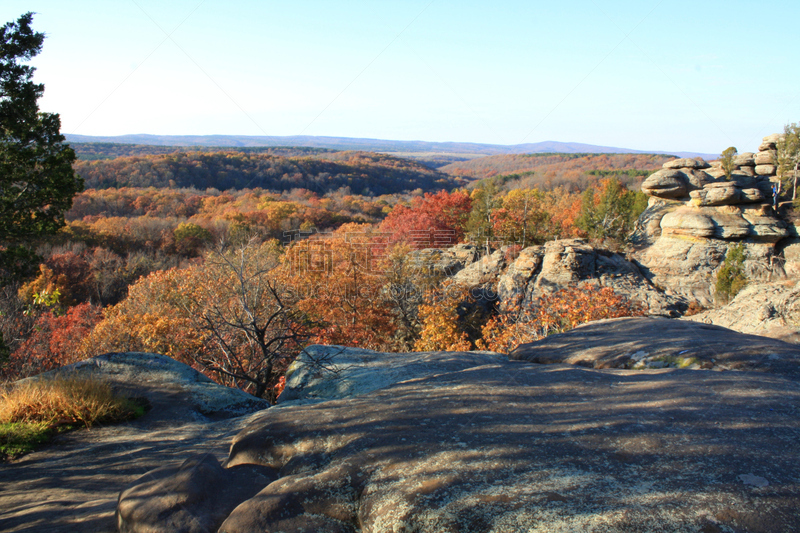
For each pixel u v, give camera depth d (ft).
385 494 7.57
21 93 26.89
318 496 8.03
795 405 9.48
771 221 102.58
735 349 13.85
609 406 10.23
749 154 128.06
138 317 73.87
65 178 28.76
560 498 6.75
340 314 90.68
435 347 77.66
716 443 8.02
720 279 84.23
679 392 10.71
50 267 135.64
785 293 57.77
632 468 7.45
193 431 18.35
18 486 13.57
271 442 10.27
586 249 89.76
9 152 27.04
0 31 26.07
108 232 179.22
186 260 171.83
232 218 202.59
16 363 50.80
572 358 16.26
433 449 8.73
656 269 102.73
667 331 17.44
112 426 19.15
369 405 11.38
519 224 164.35
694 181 121.19
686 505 6.27
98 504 11.33
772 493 6.38
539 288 86.74
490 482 7.40
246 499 8.79
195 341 54.60
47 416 18.89
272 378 39.83
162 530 7.86
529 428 9.30
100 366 24.66
